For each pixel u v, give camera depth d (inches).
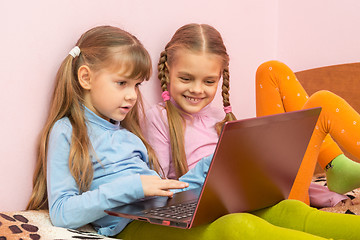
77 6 56.9
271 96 68.5
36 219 48.0
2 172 50.8
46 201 53.5
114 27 55.8
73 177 49.6
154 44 67.4
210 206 40.3
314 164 60.3
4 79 50.4
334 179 64.5
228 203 42.3
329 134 65.7
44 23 53.6
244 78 83.9
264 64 69.0
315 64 90.6
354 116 57.9
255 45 86.4
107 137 53.6
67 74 53.2
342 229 41.5
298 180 59.7
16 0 50.9
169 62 65.1
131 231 47.3
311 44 90.7
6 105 50.8
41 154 52.8
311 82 87.5
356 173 62.1
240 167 40.5
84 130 51.6
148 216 41.9
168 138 65.6
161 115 65.6
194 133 67.4
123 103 52.9
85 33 55.4
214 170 38.1
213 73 63.5
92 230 50.5
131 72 52.4
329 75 86.8
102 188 47.4
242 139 38.7
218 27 78.0
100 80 52.3
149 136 64.6
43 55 53.7
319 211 44.4
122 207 46.8
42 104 54.0
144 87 66.2
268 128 40.8
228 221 39.9
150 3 66.2
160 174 61.9
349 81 85.4
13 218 46.2
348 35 87.4
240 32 82.7
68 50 56.2
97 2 59.2
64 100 53.1
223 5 78.7
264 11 88.4
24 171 52.7
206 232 41.1
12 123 51.4
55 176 49.1
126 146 55.2
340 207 61.5
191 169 61.6
